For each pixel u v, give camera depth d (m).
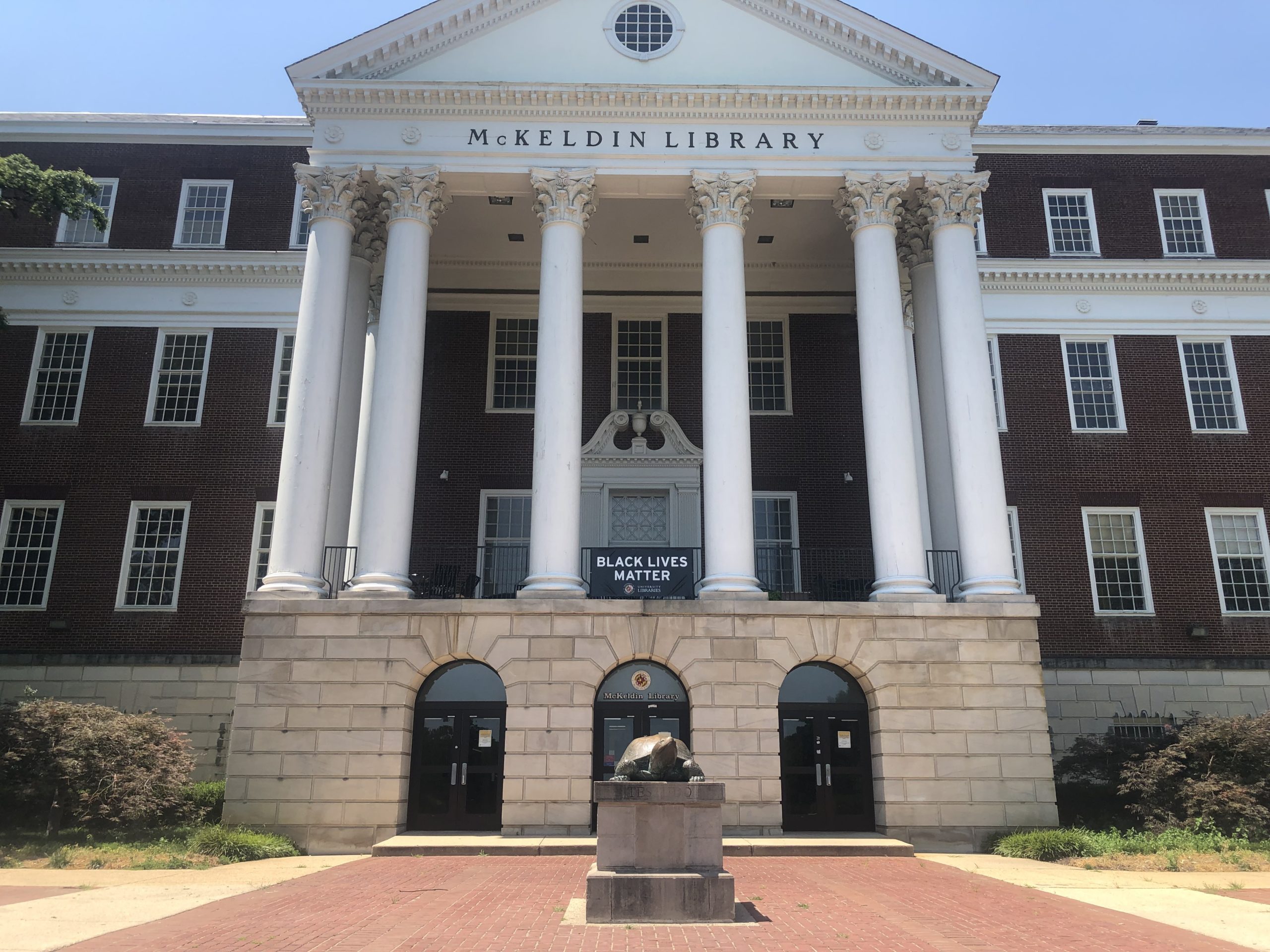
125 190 30.22
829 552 27.66
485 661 19.44
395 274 21.55
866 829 19.56
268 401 28.80
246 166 30.50
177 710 26.38
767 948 9.21
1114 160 30.94
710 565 20.38
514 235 27.23
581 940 9.56
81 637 26.91
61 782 18.16
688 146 22.50
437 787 19.58
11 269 29.36
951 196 22.23
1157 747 22.98
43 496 28.06
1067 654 27.17
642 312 29.44
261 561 27.59
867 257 22.02
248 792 18.70
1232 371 29.58
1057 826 18.86
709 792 11.20
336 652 19.36
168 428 28.58
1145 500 28.47
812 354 29.16
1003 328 29.66
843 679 20.23
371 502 20.30
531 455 28.22
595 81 23.14
